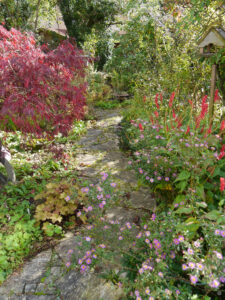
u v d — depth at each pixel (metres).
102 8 14.67
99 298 2.19
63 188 3.50
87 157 5.18
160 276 1.70
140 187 3.98
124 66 10.59
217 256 1.63
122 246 2.34
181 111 4.34
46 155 5.04
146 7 8.61
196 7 3.97
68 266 2.25
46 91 2.83
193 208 2.19
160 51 6.85
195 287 1.86
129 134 5.12
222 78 3.78
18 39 3.25
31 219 3.35
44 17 9.98
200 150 2.69
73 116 3.39
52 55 3.04
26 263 2.66
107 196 2.68
